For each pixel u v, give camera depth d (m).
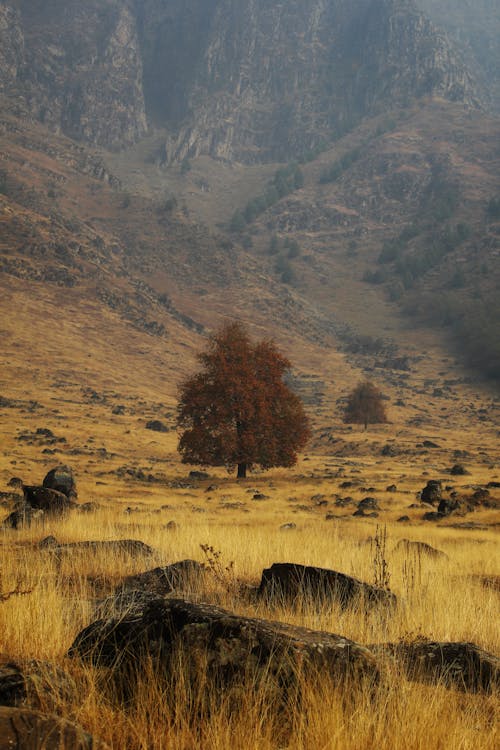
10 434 126.94
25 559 12.74
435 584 13.17
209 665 4.87
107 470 94.50
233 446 92.81
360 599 9.69
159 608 5.66
